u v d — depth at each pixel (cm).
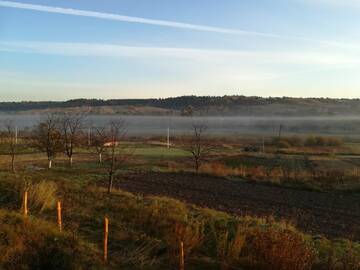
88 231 1296
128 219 1468
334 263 1149
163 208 1653
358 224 1970
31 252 1020
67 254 1030
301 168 4384
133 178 3177
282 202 2453
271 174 3403
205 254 1180
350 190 2861
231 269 1048
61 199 1683
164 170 3616
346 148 7412
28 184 1759
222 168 3659
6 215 1255
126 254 1120
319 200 2550
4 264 959
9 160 4272
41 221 1262
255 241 1140
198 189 2800
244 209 2200
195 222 1441
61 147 3769
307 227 1864
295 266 1012
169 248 1160
